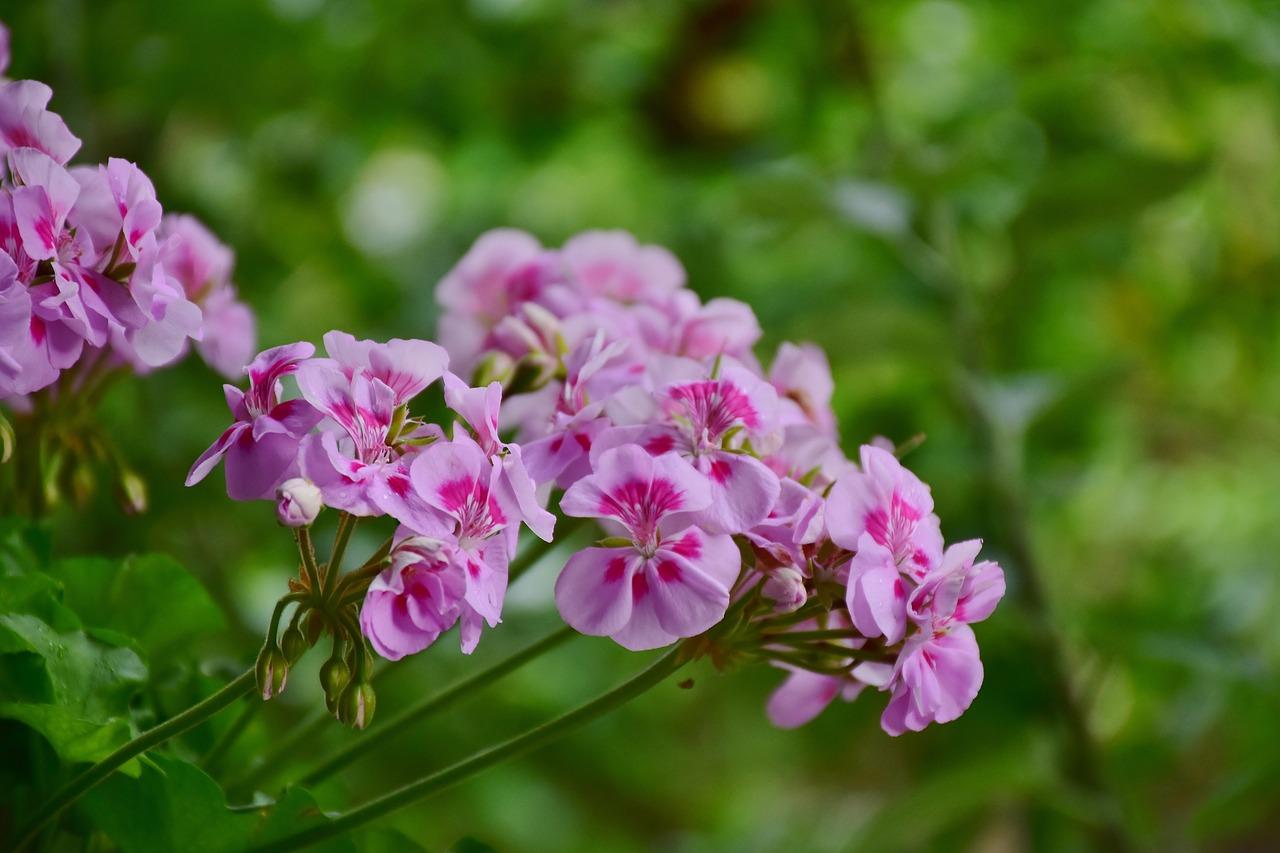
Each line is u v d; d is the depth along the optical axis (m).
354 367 0.91
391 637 0.88
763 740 2.76
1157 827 1.69
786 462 0.95
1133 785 1.75
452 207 2.55
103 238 0.92
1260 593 1.83
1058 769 1.54
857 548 0.91
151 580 1.01
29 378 0.91
